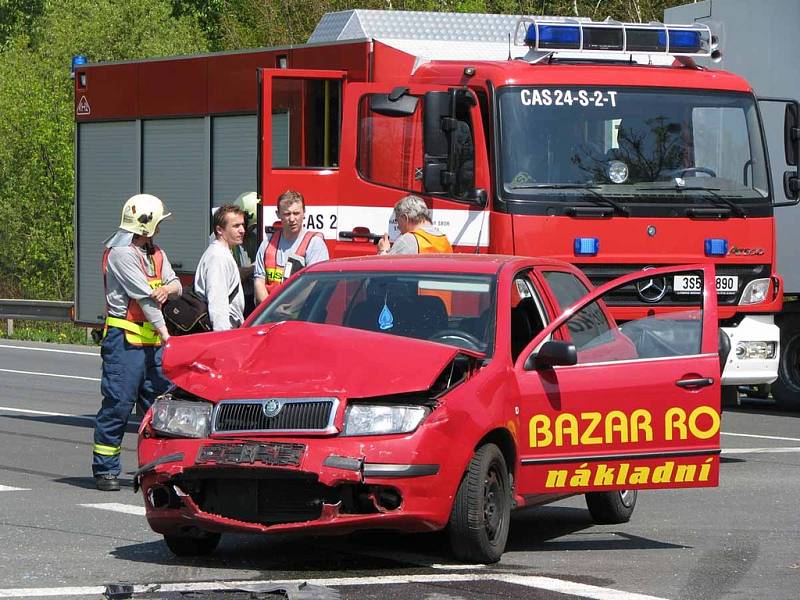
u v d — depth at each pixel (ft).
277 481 64.23
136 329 91.20
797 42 134.92
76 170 151.12
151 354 92.27
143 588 60.54
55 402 146.82
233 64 131.54
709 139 113.60
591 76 111.65
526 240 107.45
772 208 114.93
